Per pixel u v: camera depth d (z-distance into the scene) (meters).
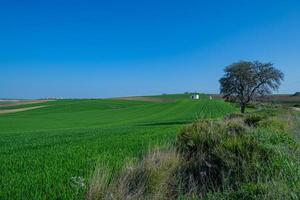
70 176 11.27
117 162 12.74
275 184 8.10
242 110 74.56
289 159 10.12
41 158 16.42
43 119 89.50
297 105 126.50
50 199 8.62
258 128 15.43
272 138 12.84
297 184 8.25
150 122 69.69
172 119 78.25
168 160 10.02
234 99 75.44
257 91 73.94
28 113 117.06
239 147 10.60
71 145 23.03
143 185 8.27
